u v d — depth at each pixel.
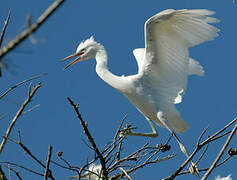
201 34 11.12
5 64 4.13
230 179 8.09
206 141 8.38
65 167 8.09
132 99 12.43
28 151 7.46
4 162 7.55
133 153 8.95
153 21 10.87
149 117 12.68
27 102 6.80
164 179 8.78
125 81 12.27
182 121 11.89
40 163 7.57
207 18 10.70
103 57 12.87
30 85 6.67
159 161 9.02
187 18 10.79
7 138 7.02
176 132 12.23
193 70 13.64
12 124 6.97
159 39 11.28
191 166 10.07
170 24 10.95
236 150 8.62
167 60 11.65
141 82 12.08
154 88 12.05
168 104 11.94
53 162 8.03
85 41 13.36
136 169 9.04
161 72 11.88
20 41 3.99
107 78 12.55
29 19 3.90
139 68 13.45
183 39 11.27
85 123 8.30
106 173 8.58
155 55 11.62
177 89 11.84
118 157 9.59
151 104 12.04
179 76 11.77
